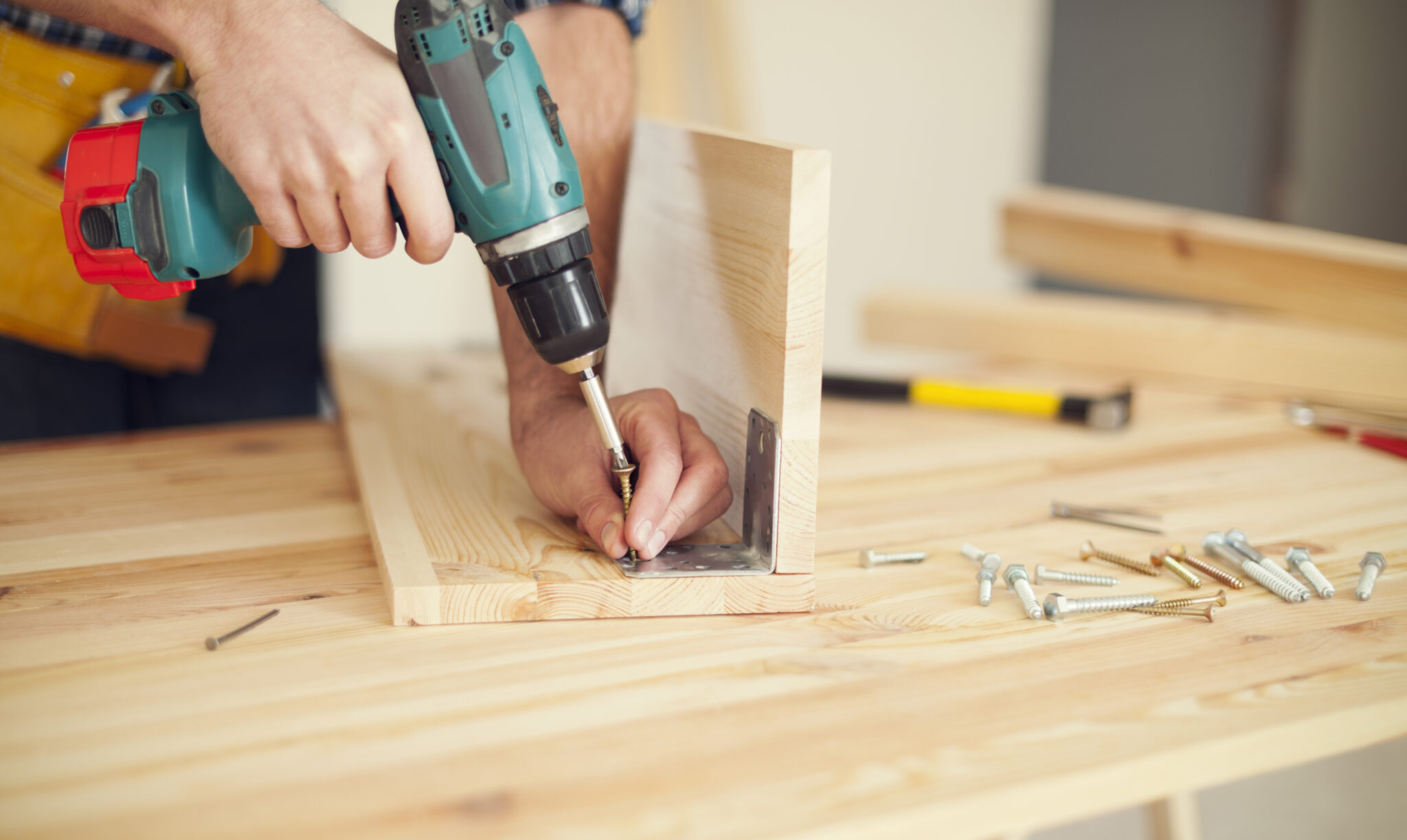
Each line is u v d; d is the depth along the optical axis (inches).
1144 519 38.9
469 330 88.2
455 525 34.5
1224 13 112.5
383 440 44.5
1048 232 67.2
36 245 44.3
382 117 26.6
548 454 34.7
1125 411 50.4
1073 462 45.9
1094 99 114.4
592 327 29.0
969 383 55.6
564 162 28.4
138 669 26.3
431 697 25.0
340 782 21.4
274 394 64.5
